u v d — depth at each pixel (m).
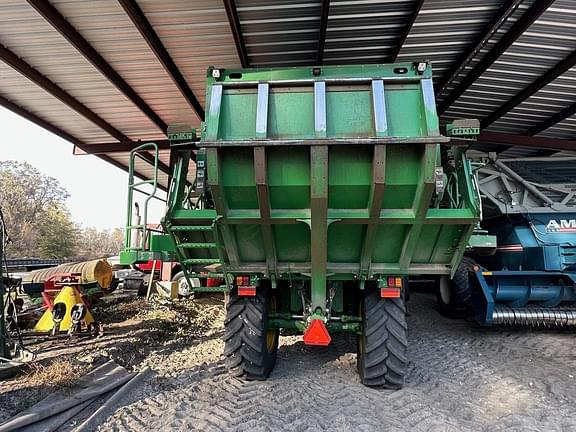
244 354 3.76
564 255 5.46
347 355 4.74
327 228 3.08
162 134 8.91
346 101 3.00
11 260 14.42
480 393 3.61
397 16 5.06
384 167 2.78
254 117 3.05
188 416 3.12
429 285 9.66
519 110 7.53
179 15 4.97
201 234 3.54
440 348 5.07
